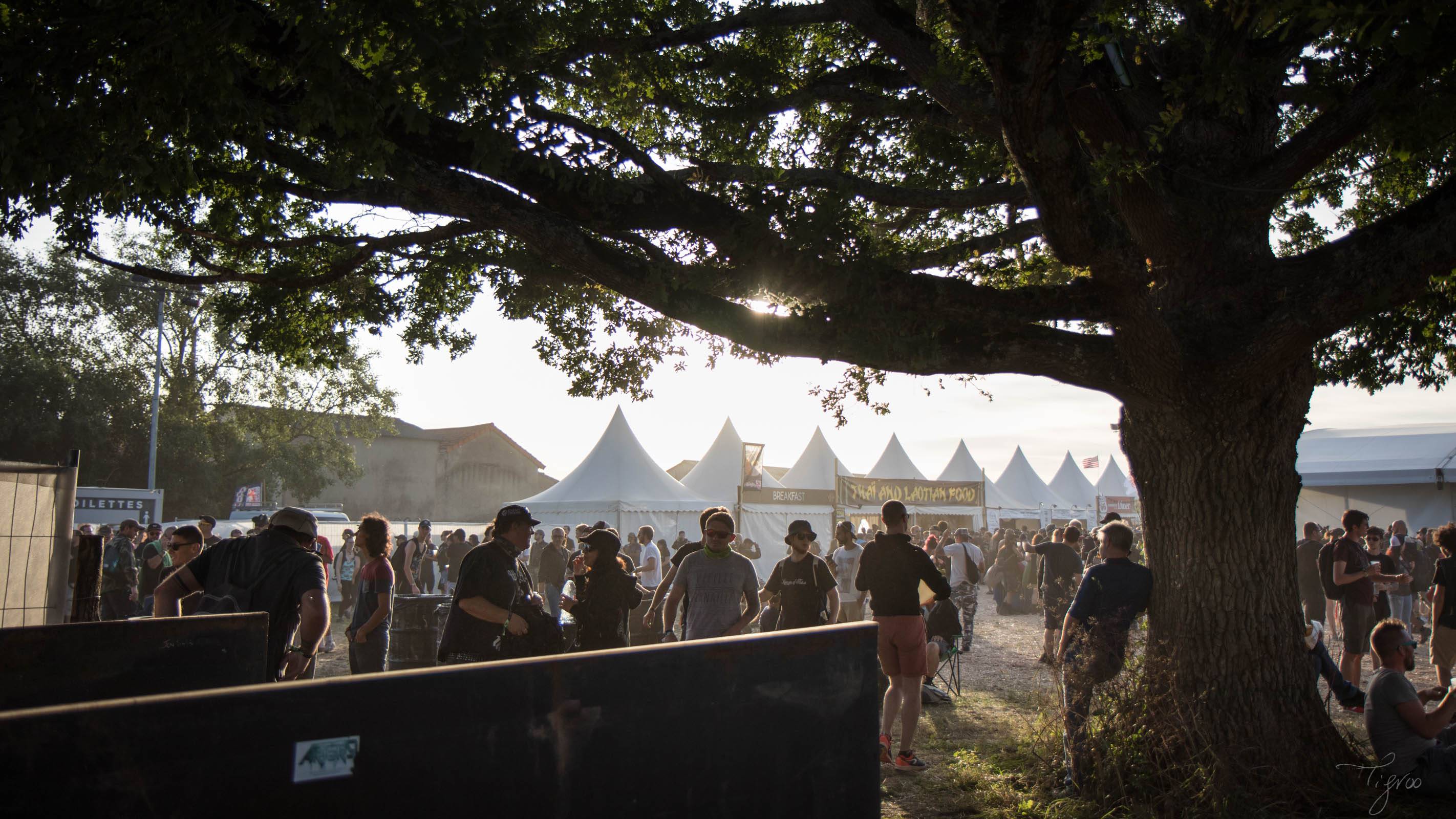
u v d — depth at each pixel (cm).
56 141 374
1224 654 488
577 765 179
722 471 2966
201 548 684
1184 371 482
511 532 527
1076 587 993
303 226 733
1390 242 433
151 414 3731
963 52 467
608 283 455
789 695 211
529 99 419
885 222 767
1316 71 468
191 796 144
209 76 374
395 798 160
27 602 622
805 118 741
